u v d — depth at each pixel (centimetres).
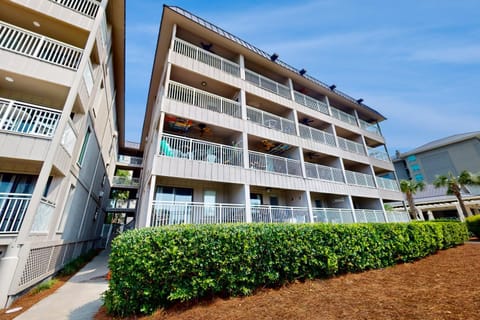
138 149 2527
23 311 452
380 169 1873
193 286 409
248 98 1300
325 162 1597
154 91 1360
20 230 544
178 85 993
